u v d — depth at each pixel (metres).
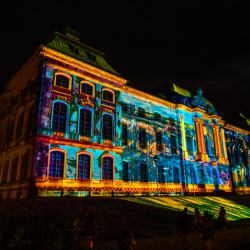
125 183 36.16
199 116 51.44
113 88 37.34
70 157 29.75
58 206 19.73
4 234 7.21
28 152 28.72
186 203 30.17
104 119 35.25
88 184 30.64
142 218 20.31
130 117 39.88
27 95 32.94
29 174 26.84
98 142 33.09
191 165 47.00
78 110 32.19
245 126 74.38
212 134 56.00
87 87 34.50
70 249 6.95
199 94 55.25
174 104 47.97
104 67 37.25
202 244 6.12
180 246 12.09
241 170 63.69
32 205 11.68
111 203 23.02
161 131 44.34
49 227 7.48
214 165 51.59
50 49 30.56
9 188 31.02
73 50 34.97
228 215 27.55
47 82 30.03
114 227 17.06
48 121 28.94
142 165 39.81
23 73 36.06
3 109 42.59
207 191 47.28
